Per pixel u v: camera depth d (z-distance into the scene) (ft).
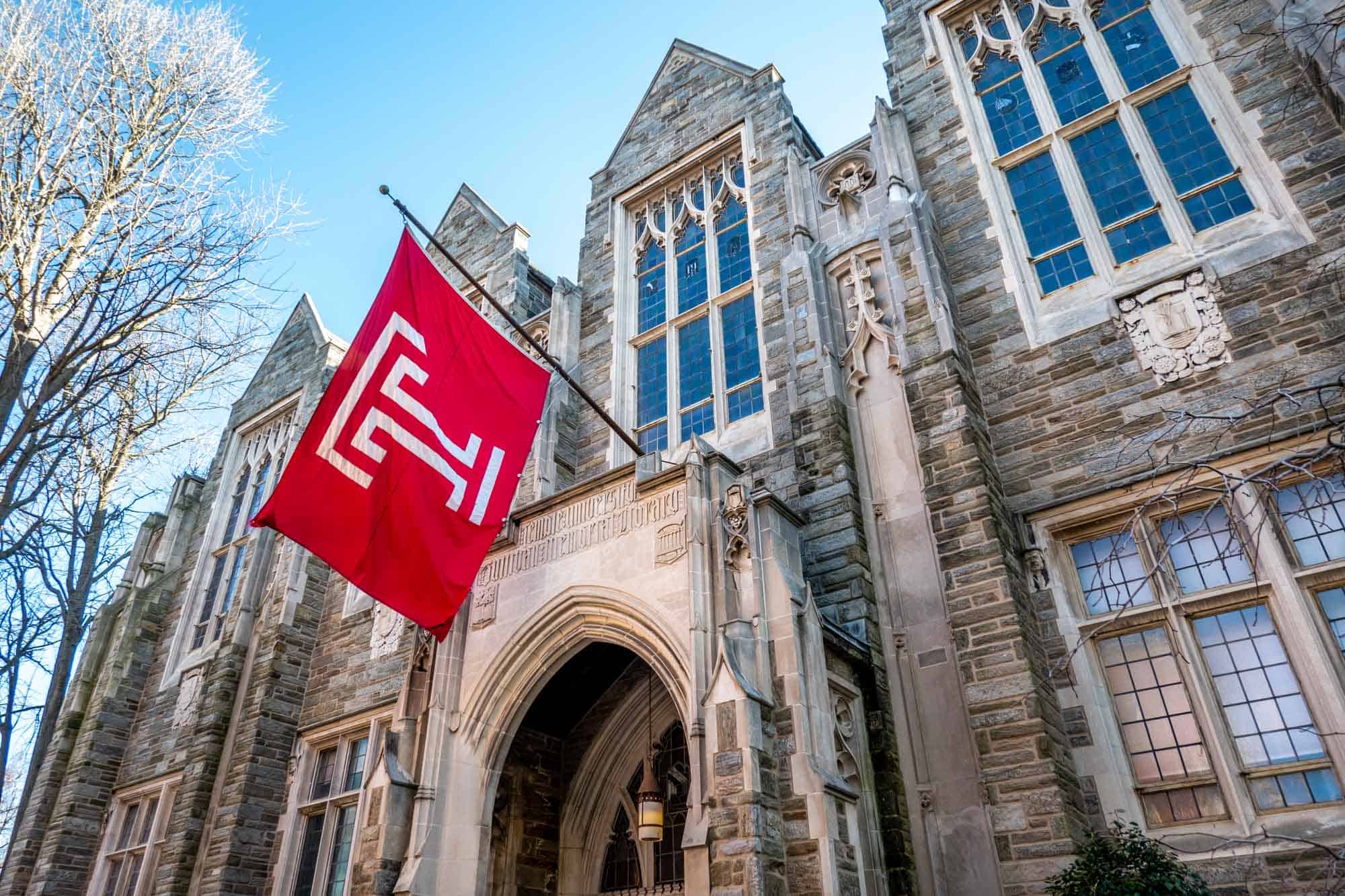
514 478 36.09
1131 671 29.78
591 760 40.98
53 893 58.80
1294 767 25.99
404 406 34.17
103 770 63.93
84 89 34.65
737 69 57.62
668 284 54.08
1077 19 42.88
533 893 37.86
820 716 27.66
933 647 32.63
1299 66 34.42
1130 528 18.89
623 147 61.98
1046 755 27.66
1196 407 31.71
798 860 25.26
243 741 53.78
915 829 29.91
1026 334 37.01
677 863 38.14
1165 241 35.91
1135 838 25.05
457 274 67.41
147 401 39.78
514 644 34.53
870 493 37.32
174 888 49.90
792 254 45.34
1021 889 26.53
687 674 28.71
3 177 31.86
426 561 32.60
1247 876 24.97
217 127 37.78
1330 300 30.50
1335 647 26.76
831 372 40.11
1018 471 34.73
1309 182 32.76
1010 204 41.04
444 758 33.76
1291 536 28.68
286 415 73.87
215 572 70.90
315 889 46.42
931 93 46.14
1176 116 37.93
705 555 30.58
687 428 47.88
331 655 56.03
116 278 33.88
